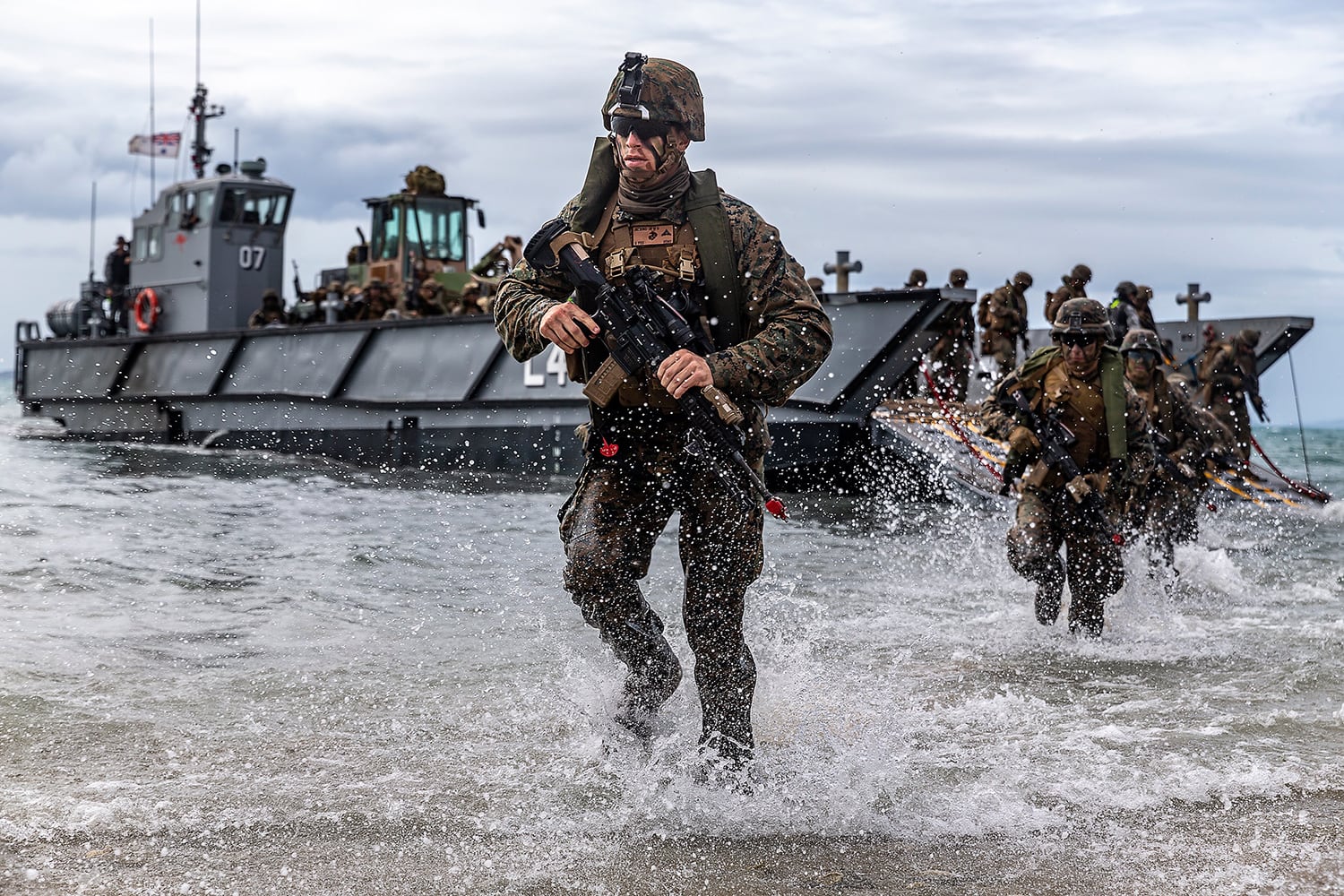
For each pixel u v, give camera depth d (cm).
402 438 2072
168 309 2517
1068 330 743
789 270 406
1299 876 342
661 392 403
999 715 521
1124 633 736
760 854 356
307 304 2275
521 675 571
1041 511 749
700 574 412
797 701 528
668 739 448
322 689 542
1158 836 373
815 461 1719
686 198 406
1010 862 352
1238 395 1739
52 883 324
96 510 1134
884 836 371
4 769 421
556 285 423
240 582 796
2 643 606
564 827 375
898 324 1681
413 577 840
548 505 1345
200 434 2408
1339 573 1035
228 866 339
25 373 2783
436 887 328
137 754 443
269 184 2481
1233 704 548
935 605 815
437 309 2155
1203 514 1466
